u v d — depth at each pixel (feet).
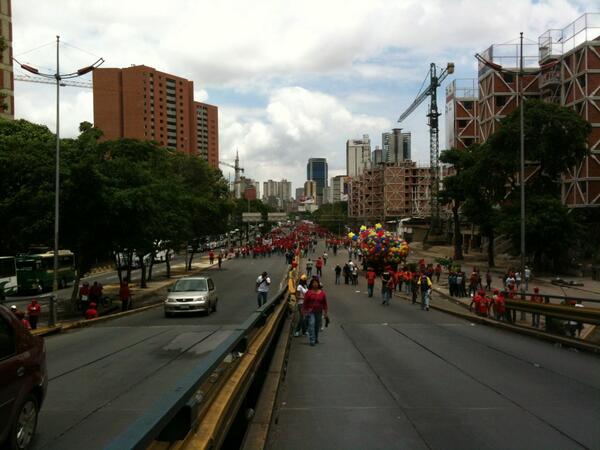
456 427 22.35
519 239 165.78
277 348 38.17
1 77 200.34
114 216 89.86
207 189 218.59
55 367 37.60
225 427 13.26
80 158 88.79
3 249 145.38
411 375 33.04
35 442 21.61
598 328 48.80
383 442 20.49
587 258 177.99
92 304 77.10
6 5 201.77
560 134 172.96
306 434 21.49
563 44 217.36
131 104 389.39
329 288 138.00
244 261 258.98
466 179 198.39
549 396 27.48
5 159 91.20
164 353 43.55
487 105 252.62
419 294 115.75
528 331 52.26
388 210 552.41
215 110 538.47
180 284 83.76
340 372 34.19
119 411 26.08
